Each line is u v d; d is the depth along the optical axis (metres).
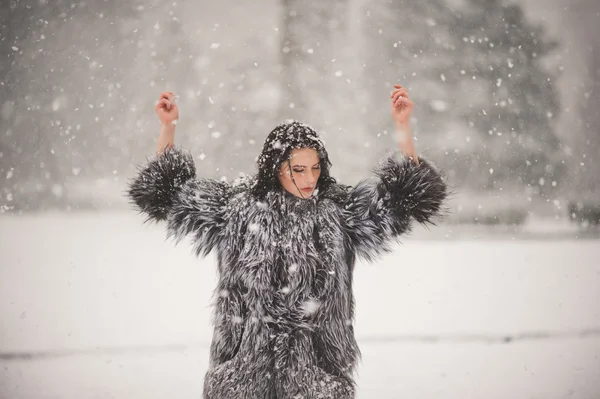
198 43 43.25
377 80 40.44
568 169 39.09
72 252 17.77
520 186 37.72
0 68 42.75
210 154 40.06
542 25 40.94
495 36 40.06
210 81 41.81
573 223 37.75
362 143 39.59
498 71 39.41
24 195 40.28
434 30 40.12
